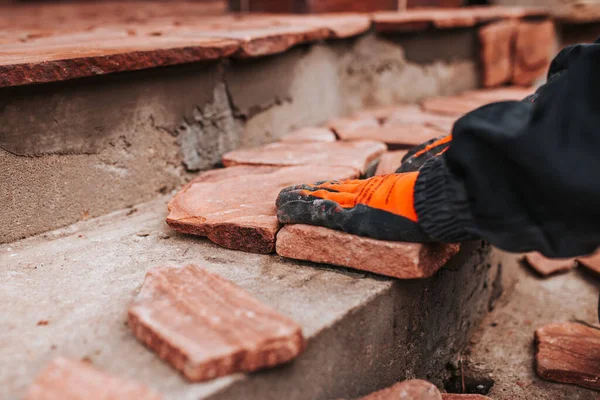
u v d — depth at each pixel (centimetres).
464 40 390
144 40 223
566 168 114
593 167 114
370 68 335
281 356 112
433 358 176
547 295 232
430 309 167
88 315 131
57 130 176
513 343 199
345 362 135
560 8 488
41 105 171
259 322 116
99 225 187
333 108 314
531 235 121
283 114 274
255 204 176
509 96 371
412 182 139
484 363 190
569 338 184
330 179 196
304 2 382
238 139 248
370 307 138
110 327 126
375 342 144
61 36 245
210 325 116
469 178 125
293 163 217
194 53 207
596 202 113
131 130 199
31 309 134
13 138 166
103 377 101
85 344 120
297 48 276
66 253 165
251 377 111
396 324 151
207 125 230
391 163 211
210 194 186
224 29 274
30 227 175
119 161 197
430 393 137
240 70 241
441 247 146
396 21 331
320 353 126
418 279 155
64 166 180
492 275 218
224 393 107
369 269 143
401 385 140
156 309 122
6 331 125
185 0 634
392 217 137
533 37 446
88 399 95
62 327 126
